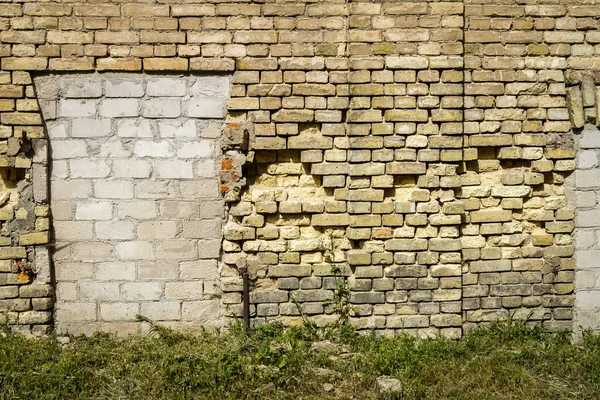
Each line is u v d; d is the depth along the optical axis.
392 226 4.46
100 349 4.23
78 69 4.33
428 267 4.48
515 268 4.61
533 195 4.63
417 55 4.38
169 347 4.28
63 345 4.34
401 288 4.48
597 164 4.58
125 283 4.50
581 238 4.61
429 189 4.45
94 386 3.83
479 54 4.48
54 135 4.39
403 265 4.47
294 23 4.39
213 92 4.43
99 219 4.45
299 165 4.52
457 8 4.38
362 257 4.46
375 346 4.29
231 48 4.38
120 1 4.32
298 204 4.47
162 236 4.49
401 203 4.44
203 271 4.54
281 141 4.43
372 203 4.44
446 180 4.43
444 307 4.49
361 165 4.41
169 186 4.47
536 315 4.62
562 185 4.63
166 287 4.52
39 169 4.37
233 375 3.88
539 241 4.61
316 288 4.52
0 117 4.30
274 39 4.39
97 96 4.38
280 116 4.41
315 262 4.54
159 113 4.41
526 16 4.50
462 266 4.58
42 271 4.44
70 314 4.50
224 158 4.46
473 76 4.48
